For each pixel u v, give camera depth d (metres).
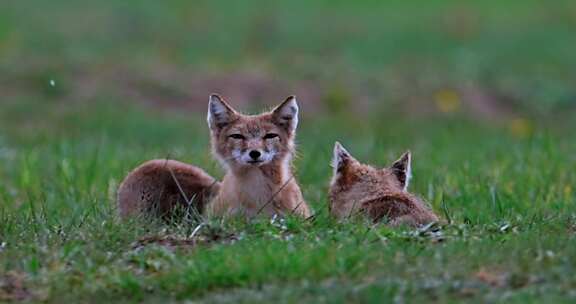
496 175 14.67
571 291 8.57
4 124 24.00
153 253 10.10
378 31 35.94
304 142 21.00
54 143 19.33
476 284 8.81
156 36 33.97
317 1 40.00
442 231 10.65
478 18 37.97
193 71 29.52
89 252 10.23
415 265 9.36
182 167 13.09
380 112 27.30
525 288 8.75
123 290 9.27
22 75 27.59
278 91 28.22
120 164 15.80
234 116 12.39
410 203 11.59
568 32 36.50
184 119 25.09
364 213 11.53
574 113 28.42
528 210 12.48
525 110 28.44
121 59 30.28
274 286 9.01
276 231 10.79
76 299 9.18
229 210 12.08
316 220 11.23
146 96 27.25
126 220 11.81
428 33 35.78
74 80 27.91
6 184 16.28
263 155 11.99
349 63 31.77
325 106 27.52
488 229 10.93
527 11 39.22
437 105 28.14
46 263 9.96
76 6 36.84
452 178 14.56
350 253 9.54
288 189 12.34
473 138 21.38
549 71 31.84
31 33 32.53
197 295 9.08
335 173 12.40
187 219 11.74
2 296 9.23
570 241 9.88
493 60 32.78
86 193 14.12
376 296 8.50
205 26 35.72
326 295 8.64
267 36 34.81
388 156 17.12
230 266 9.36
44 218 12.08
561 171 15.15
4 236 11.11
